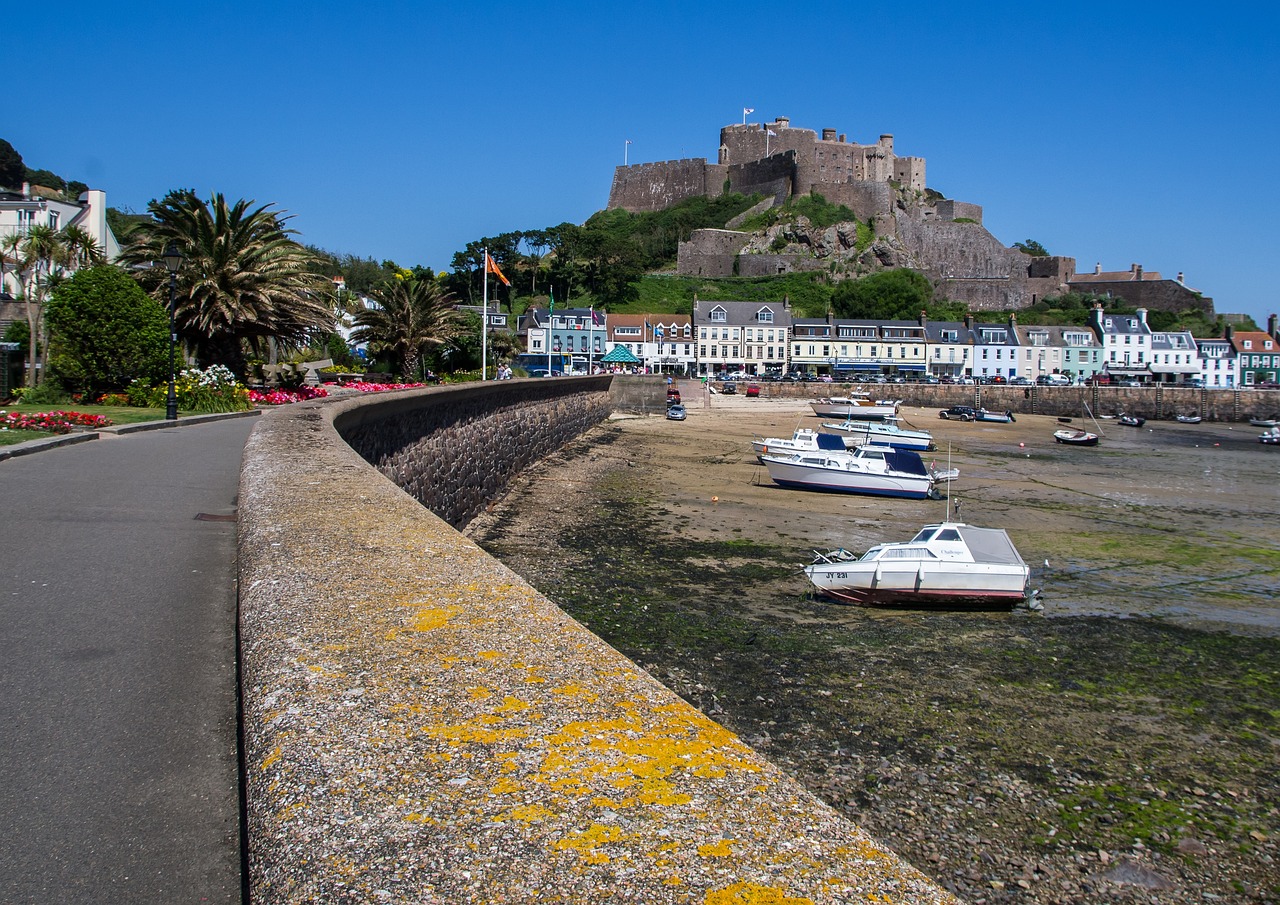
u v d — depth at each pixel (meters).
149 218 33.31
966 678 12.89
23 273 40.31
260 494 5.68
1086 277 156.62
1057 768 9.96
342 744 2.07
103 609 5.90
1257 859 8.23
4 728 4.02
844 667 13.19
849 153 160.38
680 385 85.56
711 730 2.24
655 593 17.30
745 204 161.38
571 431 43.19
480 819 1.78
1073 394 99.75
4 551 7.50
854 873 1.64
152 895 2.79
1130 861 8.12
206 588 6.48
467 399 22.36
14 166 102.38
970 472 42.75
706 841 1.72
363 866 1.63
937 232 159.75
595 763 2.02
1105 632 15.66
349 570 3.75
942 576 17.08
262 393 31.44
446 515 19.69
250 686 2.54
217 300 30.73
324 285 35.94
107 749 3.84
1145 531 26.95
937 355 121.25
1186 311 144.75
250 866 1.80
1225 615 17.12
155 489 10.84
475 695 2.38
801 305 137.12
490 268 38.44
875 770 9.73
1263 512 31.55
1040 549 23.66
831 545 22.92
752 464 39.59
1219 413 96.50
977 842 8.35
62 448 14.80
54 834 3.15
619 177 177.12
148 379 26.20
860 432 57.06
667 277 146.75
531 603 3.30
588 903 1.52
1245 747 10.74
